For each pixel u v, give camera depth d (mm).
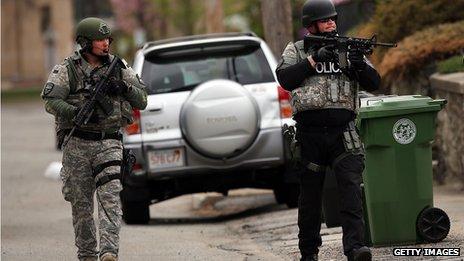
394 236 34781
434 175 55125
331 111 30750
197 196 61875
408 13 62469
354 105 31141
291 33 61938
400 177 34625
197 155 48812
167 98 49281
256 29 110250
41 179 80500
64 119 32500
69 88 32344
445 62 55781
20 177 82312
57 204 63625
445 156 54281
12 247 43656
